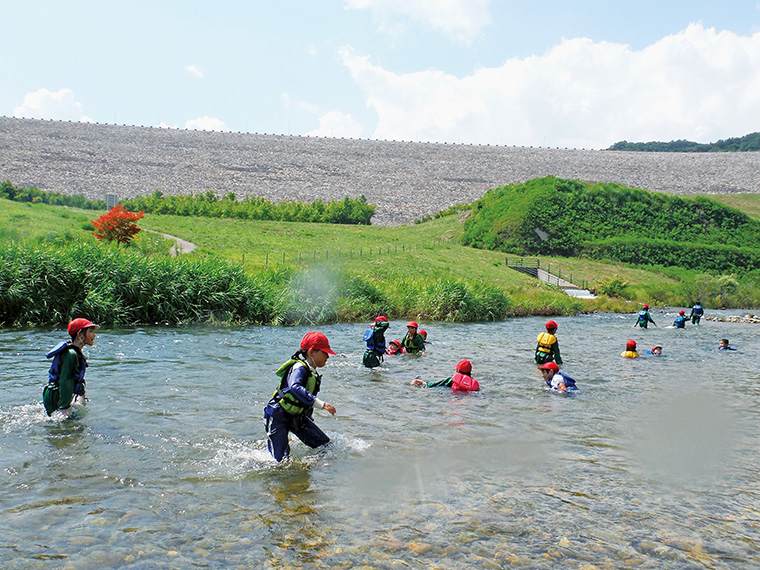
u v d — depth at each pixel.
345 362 12.07
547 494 5.02
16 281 16.16
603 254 71.06
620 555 3.94
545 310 32.44
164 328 17.02
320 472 5.39
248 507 4.54
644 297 47.22
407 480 5.24
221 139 141.62
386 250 54.72
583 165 135.88
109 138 130.50
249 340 14.90
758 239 78.00
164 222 58.19
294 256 45.94
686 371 12.47
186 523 4.22
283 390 5.72
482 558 3.83
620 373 11.99
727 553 4.02
